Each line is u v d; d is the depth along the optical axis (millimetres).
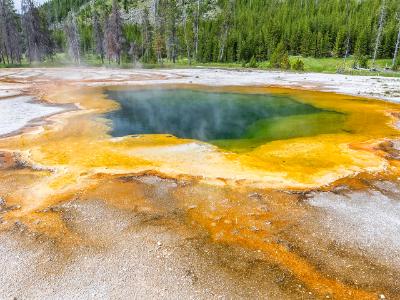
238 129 23078
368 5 102875
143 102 32250
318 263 9102
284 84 45500
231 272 8680
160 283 8258
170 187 13422
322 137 20672
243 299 7812
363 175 14742
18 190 13125
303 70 68688
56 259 9094
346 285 8305
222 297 7852
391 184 13922
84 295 7844
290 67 72000
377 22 90062
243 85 44406
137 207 11898
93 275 8492
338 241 10062
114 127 22922
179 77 52688
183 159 16453
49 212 11500
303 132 22078
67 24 92625
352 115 26891
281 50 77312
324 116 26672
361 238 10219
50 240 9922
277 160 16484
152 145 18641
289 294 7984
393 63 70125
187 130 22625
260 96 36406
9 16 68000
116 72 60375
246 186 13547
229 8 102750
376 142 19438
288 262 9117
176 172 14836
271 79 51031
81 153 17250
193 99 34438
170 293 7945
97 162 15984
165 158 16578
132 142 19172
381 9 88250
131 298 7773
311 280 8453
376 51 77562
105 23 80125
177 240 9992
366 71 63500
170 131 22234
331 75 57719
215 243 9891
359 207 12055
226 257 9266
